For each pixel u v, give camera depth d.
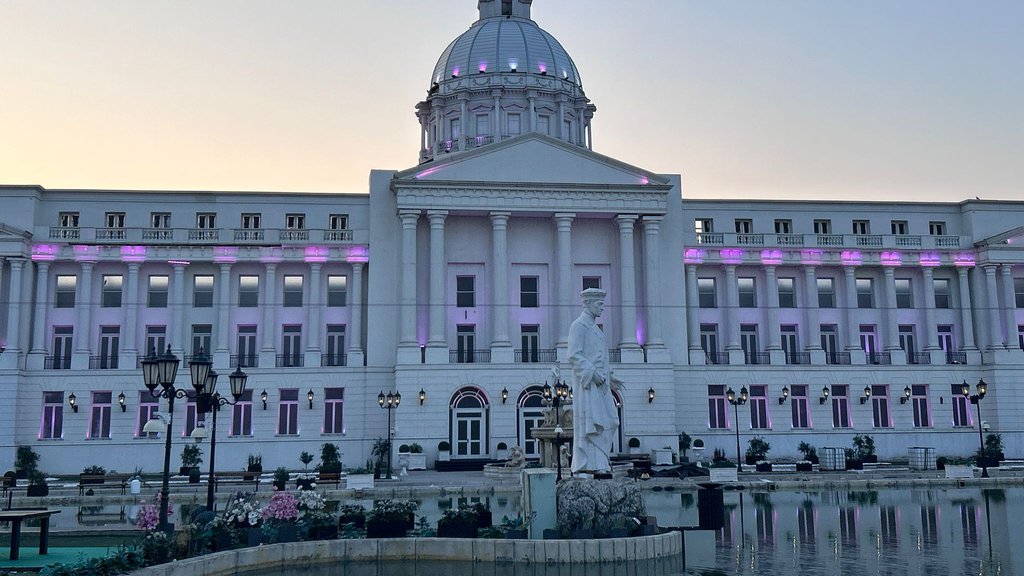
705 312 64.69
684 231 65.12
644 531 21.05
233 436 58.28
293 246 60.19
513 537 20.77
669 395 58.75
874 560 20.19
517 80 79.88
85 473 48.88
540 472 21.17
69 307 59.56
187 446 55.59
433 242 58.66
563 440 38.84
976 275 65.81
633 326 59.62
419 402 56.44
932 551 21.41
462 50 82.81
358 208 62.72
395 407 56.41
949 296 66.69
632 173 61.41
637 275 62.00
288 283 61.47
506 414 56.94
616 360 59.72
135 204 61.47
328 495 39.03
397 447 55.88
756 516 29.34
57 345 59.34
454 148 78.56
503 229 59.28
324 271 61.47
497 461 55.03
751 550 21.88
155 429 23.20
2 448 55.47
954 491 39.34
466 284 60.91
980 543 22.64
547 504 21.05
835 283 65.94
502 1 88.50
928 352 65.00
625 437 57.78
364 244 60.75
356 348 59.81
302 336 60.81
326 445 54.44
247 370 58.97
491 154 60.25
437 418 56.47
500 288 58.78
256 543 20.64
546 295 61.31
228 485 44.00
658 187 60.50
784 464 56.53
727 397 59.53
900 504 33.12
